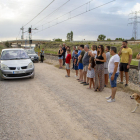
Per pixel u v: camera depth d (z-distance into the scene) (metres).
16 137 2.90
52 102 4.77
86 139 2.86
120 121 3.57
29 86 6.64
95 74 5.81
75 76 8.77
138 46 23.41
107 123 3.47
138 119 3.68
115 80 4.72
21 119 3.63
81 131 3.14
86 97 5.27
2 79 7.51
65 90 6.10
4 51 8.76
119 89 6.13
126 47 6.50
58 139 2.86
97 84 5.85
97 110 4.18
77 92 5.84
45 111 4.09
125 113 4.01
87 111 4.12
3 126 3.29
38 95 5.45
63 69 11.49
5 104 4.56
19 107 4.35
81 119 3.66
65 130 3.17
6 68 7.21
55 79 8.09
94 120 3.61
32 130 3.16
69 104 4.61
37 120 3.59
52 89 6.22
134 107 4.42
